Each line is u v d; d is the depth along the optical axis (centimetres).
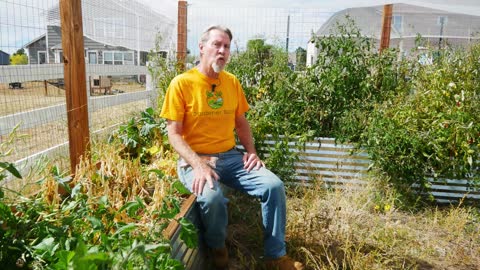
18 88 324
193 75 285
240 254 285
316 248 292
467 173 403
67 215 197
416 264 293
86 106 304
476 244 331
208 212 246
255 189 267
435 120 400
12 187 279
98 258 119
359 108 439
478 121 400
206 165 257
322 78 453
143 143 403
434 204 415
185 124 286
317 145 434
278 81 459
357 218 354
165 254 165
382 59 461
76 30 288
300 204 379
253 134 425
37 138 382
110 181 286
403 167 397
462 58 440
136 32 592
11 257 155
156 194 256
